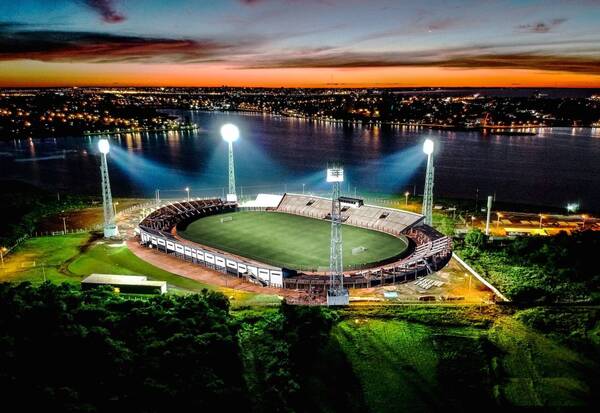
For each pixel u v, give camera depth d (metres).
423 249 104.12
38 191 196.25
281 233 120.38
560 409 61.56
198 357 61.69
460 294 85.94
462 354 70.31
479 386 64.94
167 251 106.50
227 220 132.00
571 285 89.94
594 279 91.00
